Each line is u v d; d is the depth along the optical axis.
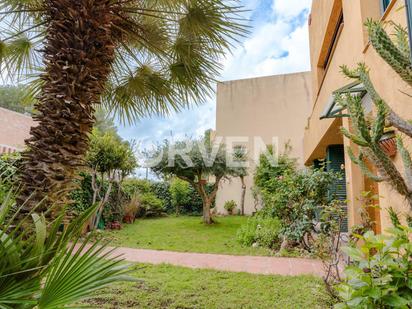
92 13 2.41
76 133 2.26
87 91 2.35
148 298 3.21
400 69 1.53
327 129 6.06
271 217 7.19
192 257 5.44
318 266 4.74
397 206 2.58
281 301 3.14
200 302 3.12
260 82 14.61
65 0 2.35
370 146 1.52
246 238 6.75
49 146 2.16
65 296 1.38
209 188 14.62
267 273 4.32
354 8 4.05
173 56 3.68
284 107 14.02
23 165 2.16
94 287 1.46
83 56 2.32
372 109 3.02
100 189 8.77
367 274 1.43
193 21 3.20
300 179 6.03
